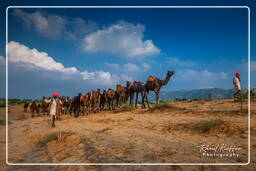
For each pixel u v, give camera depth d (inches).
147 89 694.5
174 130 264.5
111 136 262.4
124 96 792.9
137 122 379.9
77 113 729.0
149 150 182.1
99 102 810.8
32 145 260.8
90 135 280.1
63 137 274.1
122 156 169.5
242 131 215.9
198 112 406.0
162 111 504.4
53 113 448.8
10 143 281.6
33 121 665.6
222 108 420.2
